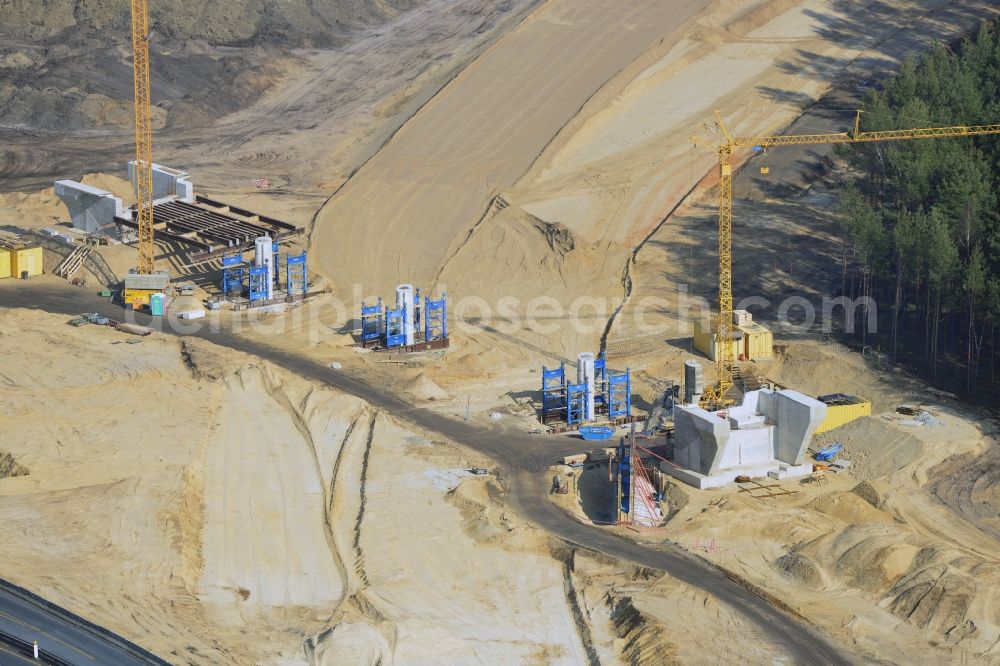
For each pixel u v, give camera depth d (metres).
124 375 135.25
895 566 100.69
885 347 140.88
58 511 105.75
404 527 108.06
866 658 90.75
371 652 88.56
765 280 156.75
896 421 124.94
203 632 90.12
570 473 118.38
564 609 98.00
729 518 109.25
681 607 96.25
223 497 111.94
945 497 114.06
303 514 109.88
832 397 129.38
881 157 161.75
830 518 110.50
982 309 133.12
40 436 120.38
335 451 121.69
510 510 111.50
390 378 137.38
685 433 118.00
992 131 153.12
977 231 139.88
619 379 136.25
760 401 121.44
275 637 90.62
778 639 92.62
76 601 91.25
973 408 128.38
